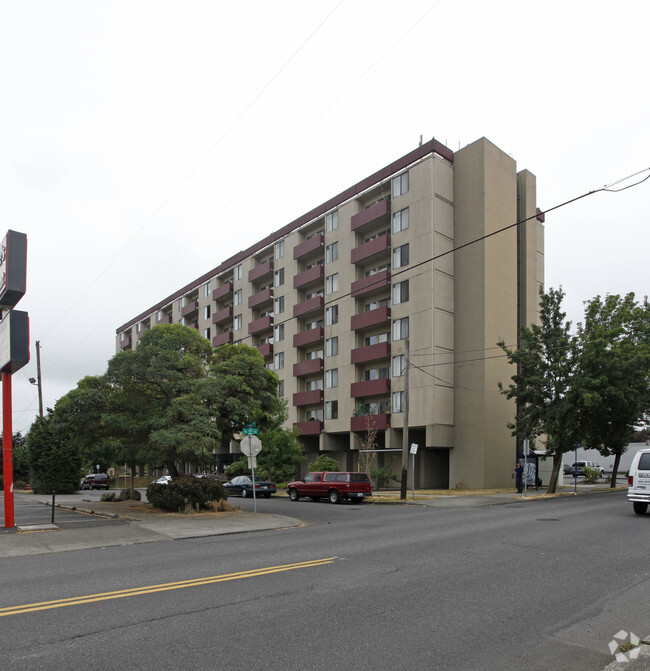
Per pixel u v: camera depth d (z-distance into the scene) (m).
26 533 13.98
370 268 42.12
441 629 5.73
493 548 10.79
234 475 42.22
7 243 15.27
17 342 14.84
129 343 81.31
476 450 34.78
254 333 53.22
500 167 38.22
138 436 20.86
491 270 36.38
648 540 11.69
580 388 27.77
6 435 15.18
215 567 9.12
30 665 4.76
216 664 4.77
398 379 37.50
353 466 44.38
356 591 7.28
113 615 6.21
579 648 5.27
